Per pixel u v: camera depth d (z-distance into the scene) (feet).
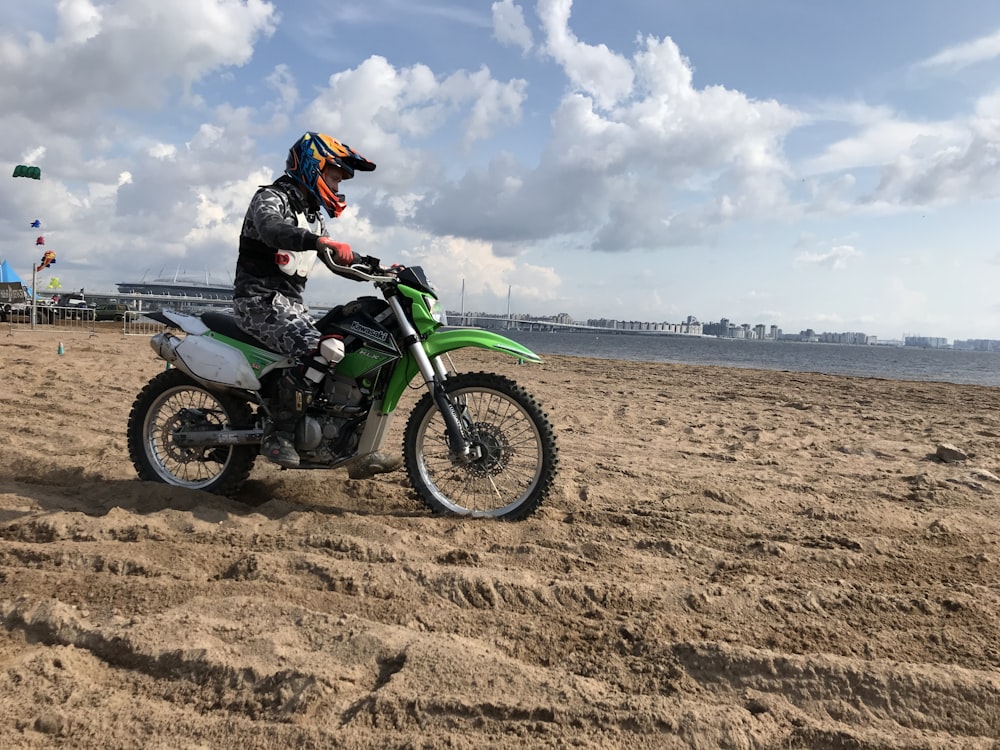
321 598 9.54
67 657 7.77
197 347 13.83
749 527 13.17
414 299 13.33
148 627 8.36
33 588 9.53
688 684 7.64
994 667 8.13
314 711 7.00
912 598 9.88
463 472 15.43
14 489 14.05
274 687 7.36
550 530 12.60
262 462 17.19
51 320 101.24
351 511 13.64
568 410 28.89
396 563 10.63
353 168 14.43
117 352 48.24
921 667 7.91
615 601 9.68
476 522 12.91
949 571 11.23
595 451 20.38
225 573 10.32
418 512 13.71
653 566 11.12
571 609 9.48
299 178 13.83
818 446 22.22
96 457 16.92
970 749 6.65
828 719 7.16
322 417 13.55
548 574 10.62
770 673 7.81
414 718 6.90
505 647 8.43
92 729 6.67
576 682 7.57
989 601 9.90
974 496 15.74
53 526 11.62
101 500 13.64
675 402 33.32
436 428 18.65
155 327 97.04
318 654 8.02
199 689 7.34
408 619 9.02
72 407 23.47
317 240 12.55
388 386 13.47
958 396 40.63
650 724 6.87
